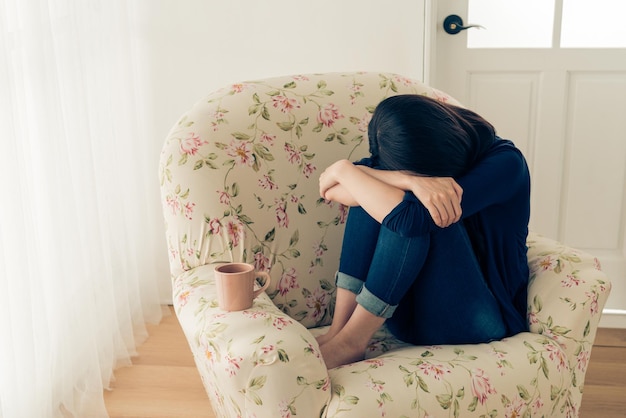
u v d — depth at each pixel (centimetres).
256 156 158
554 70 248
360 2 250
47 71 183
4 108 161
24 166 170
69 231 195
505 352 134
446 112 142
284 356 116
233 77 260
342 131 168
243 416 121
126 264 243
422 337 145
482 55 250
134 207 255
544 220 260
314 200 164
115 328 227
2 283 161
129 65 244
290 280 161
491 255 148
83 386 201
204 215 152
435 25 247
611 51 244
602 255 259
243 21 255
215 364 121
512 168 143
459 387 124
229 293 127
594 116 250
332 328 149
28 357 170
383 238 137
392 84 176
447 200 132
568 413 144
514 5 245
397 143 139
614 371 222
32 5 177
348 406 117
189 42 257
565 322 141
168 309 273
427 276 141
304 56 257
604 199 255
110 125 230
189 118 159
